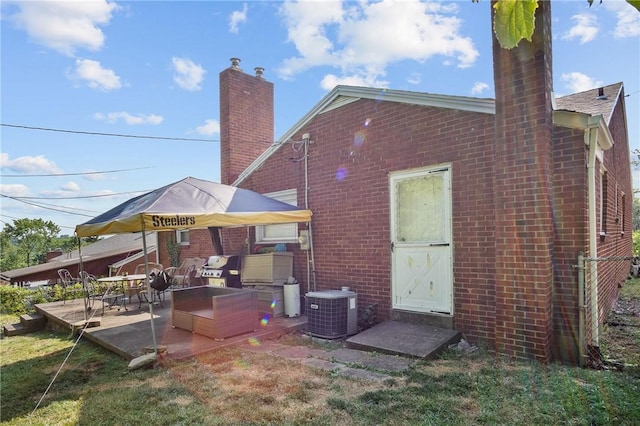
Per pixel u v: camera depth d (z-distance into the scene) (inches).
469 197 224.8
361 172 282.5
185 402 153.6
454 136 232.1
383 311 264.8
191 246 505.4
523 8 37.5
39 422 146.6
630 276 517.7
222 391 162.4
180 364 198.8
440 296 236.8
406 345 208.5
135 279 350.3
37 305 381.7
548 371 170.7
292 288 294.7
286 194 343.6
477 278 220.1
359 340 221.6
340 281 294.4
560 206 197.8
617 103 365.1
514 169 195.0
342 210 294.8
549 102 192.9
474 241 222.1
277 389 161.6
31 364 221.1
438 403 140.6
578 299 191.2
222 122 425.4
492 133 216.7
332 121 304.2
